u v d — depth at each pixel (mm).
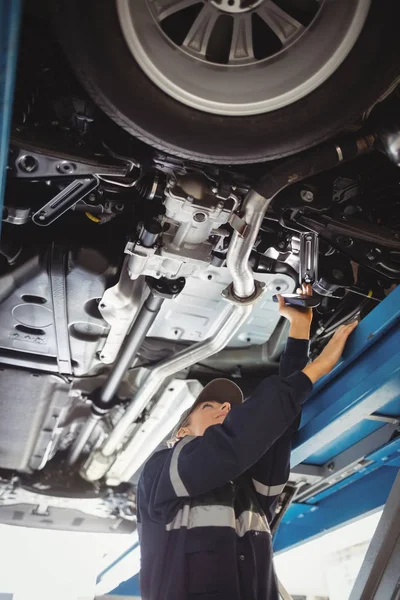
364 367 2432
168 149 1938
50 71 2045
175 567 1835
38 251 2451
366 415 2557
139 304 2686
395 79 1874
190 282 2713
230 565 1830
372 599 2066
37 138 2033
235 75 1906
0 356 3035
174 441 2504
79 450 4023
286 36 1880
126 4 1723
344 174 2322
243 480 2152
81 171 2059
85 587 5668
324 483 3367
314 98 1884
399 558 2059
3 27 1380
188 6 1879
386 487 3338
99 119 2121
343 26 1769
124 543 4895
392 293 2309
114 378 3242
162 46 1830
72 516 4633
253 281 2459
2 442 3711
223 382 2572
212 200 2152
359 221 2322
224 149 1937
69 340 2926
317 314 2912
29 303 2672
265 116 1916
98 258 2469
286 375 2385
